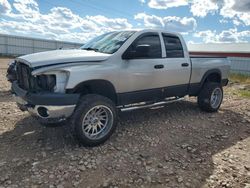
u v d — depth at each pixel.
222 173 3.85
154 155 4.30
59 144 4.46
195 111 6.93
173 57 5.86
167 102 5.91
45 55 4.43
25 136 4.74
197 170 3.90
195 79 6.40
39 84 4.15
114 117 4.61
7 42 37.84
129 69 4.92
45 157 4.01
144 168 3.87
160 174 3.74
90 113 4.36
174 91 6.00
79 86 4.26
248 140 5.26
